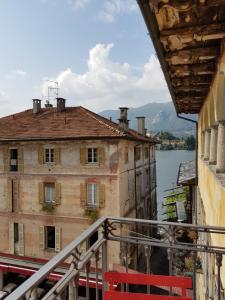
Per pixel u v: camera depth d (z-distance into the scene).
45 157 21.19
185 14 2.97
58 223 20.77
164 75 4.94
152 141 29.47
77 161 20.23
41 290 17.33
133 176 23.47
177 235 4.37
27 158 21.53
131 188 22.69
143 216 27.12
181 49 4.00
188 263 10.68
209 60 4.55
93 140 19.77
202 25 3.22
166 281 3.78
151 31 3.19
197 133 13.92
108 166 19.56
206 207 7.80
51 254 21.02
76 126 20.89
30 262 21.42
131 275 3.81
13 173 21.92
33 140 20.84
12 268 21.19
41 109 25.39
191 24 3.21
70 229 20.48
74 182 20.34
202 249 3.88
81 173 20.14
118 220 4.00
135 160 24.09
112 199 19.53
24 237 21.70
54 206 20.80
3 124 23.73
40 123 22.56
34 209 21.41
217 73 4.41
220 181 4.52
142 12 2.77
